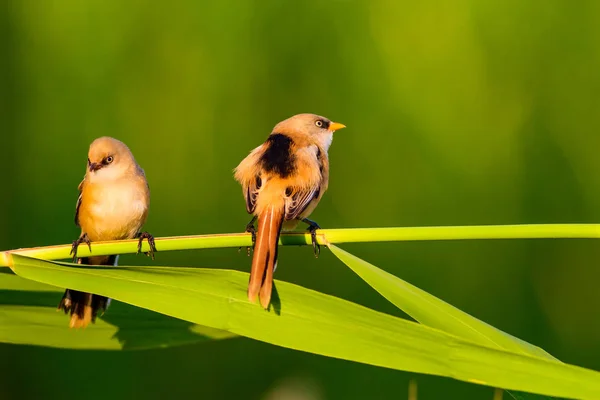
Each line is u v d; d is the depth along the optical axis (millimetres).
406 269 12508
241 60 13312
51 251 4578
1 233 12445
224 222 13023
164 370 11188
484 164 13023
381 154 13180
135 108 13180
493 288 12297
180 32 13281
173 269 3635
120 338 4910
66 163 12961
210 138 13180
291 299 3535
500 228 3973
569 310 12195
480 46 13250
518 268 12336
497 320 12195
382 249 12539
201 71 13250
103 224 5988
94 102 13141
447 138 13109
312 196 5039
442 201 12969
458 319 3719
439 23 13281
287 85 13289
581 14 13156
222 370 11219
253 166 5152
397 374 10586
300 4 13367
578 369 3098
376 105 13266
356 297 12578
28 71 13078
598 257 12203
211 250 12711
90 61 13195
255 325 3537
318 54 13352
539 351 3662
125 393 11109
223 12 13289
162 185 13047
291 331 3500
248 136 13180
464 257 12477
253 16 13367
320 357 10906
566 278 12250
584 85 13047
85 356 11203
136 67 13242
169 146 13141
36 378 11031
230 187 13117
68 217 12734
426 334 3289
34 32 13156
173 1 13266
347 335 3398
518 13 13195
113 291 3660
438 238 4070
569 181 12883
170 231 12922
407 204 12992
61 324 4832
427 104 13219
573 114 13023
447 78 13227
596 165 12789
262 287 3535
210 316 3607
